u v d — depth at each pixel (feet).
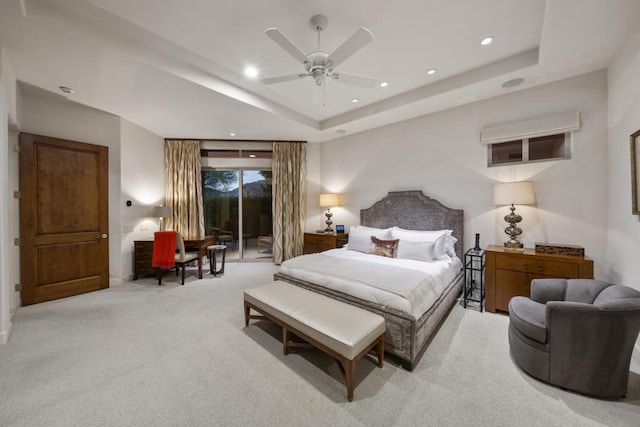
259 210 19.75
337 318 6.59
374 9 6.87
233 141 18.24
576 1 5.94
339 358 5.72
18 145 10.40
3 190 7.75
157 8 6.77
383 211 14.76
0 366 6.61
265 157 18.97
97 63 8.34
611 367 5.46
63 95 10.73
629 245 7.54
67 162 11.70
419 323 6.85
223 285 13.53
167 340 7.95
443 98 11.27
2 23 6.48
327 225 17.72
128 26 7.45
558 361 5.83
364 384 6.05
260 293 8.41
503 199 10.02
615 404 5.41
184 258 13.89
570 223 9.70
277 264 18.20
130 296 11.82
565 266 8.62
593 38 7.30
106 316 9.66
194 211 17.31
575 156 9.57
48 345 7.62
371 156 15.58
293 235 18.42
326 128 15.49
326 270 9.19
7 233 8.06
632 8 6.11
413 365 6.55
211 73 10.01
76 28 6.95
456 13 7.03
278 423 4.95
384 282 7.72
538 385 5.98
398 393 5.74
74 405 5.36
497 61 9.38
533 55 8.72
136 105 11.71
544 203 10.22
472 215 12.01
